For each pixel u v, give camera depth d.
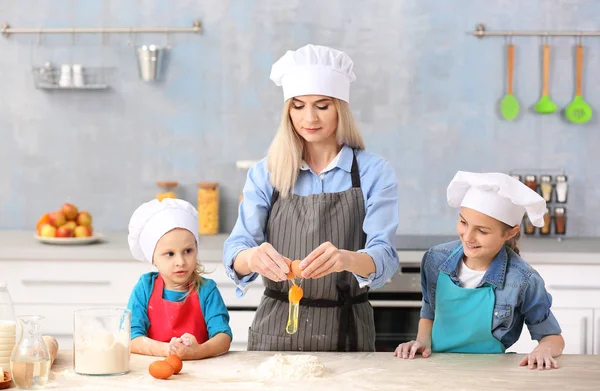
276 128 4.05
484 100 4.00
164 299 2.26
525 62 3.99
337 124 2.31
